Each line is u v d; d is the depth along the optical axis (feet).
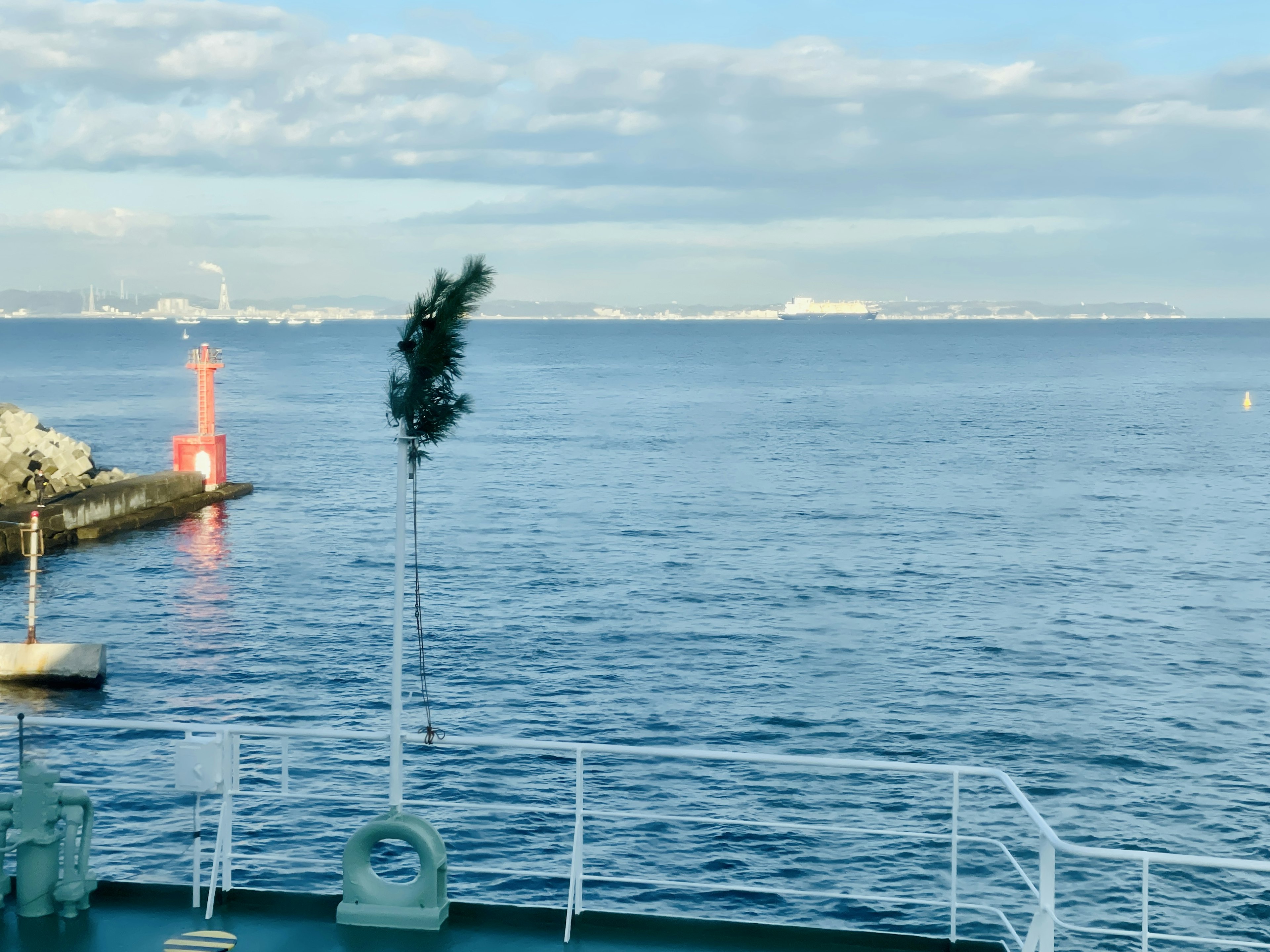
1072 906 67.51
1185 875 71.26
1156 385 627.87
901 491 259.80
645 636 133.18
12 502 201.26
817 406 493.77
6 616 144.15
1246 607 150.51
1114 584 164.55
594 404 502.38
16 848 27.50
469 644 128.98
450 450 336.70
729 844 74.84
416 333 27.09
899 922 65.51
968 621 141.69
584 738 97.04
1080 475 286.46
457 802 77.71
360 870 27.32
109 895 28.53
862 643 130.31
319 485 266.16
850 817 79.41
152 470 288.51
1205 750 94.32
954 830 26.73
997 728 99.91
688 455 327.47
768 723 101.35
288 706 106.93
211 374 248.93
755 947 26.43
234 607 148.87
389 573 170.30
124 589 159.74
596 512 229.25
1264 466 305.32
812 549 190.60
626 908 66.49
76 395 521.24
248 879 68.08
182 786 27.86
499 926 27.30
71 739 91.40
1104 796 84.07
